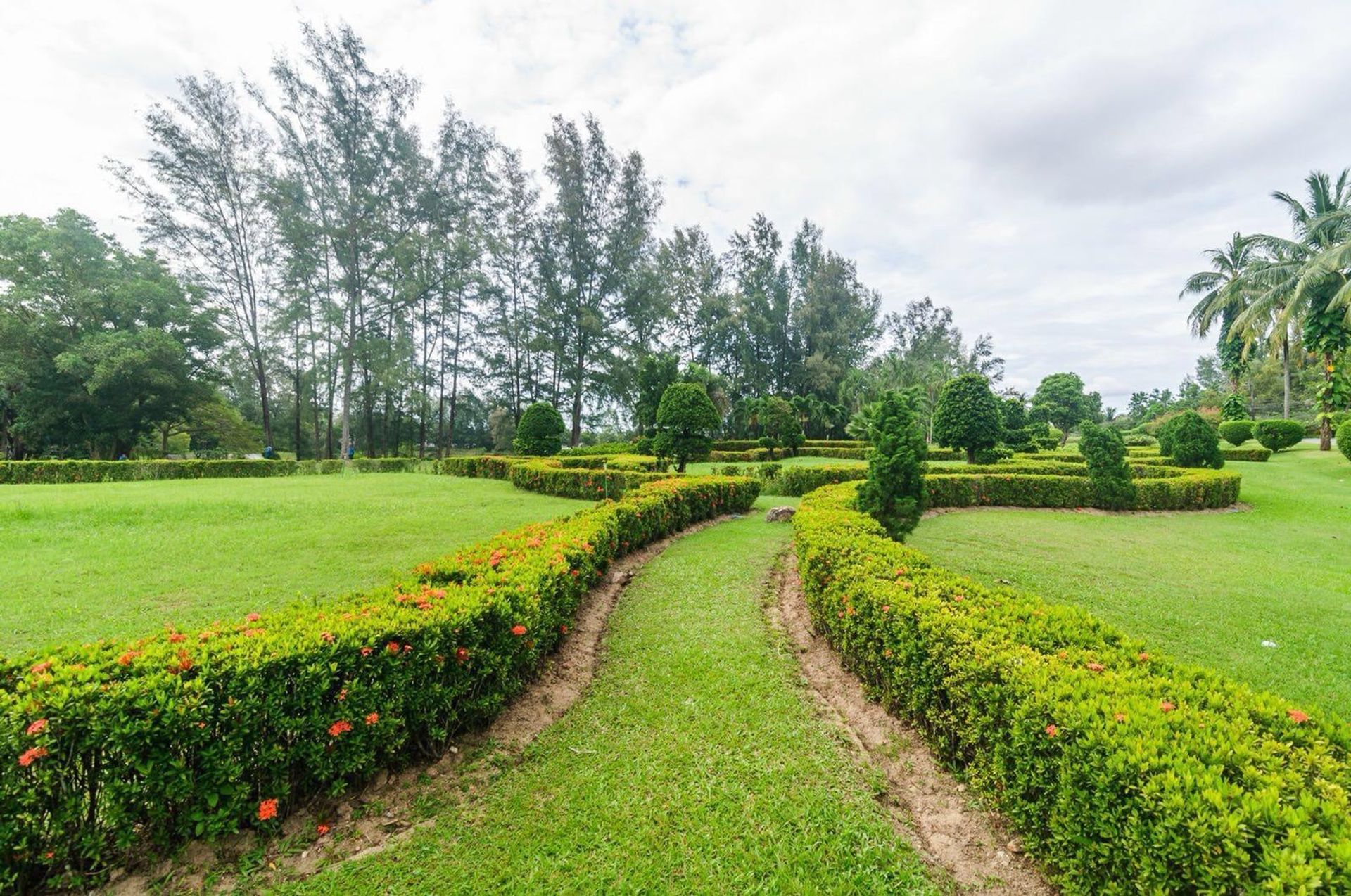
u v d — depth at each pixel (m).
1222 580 6.62
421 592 3.42
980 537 8.90
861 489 7.66
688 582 6.27
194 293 28.16
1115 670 2.58
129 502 9.16
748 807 2.68
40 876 2.07
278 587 5.58
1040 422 42.66
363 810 2.61
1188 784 1.72
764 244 39.94
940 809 2.69
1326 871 1.41
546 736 3.32
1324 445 19.52
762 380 39.09
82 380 25.06
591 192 33.00
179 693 2.18
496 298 32.59
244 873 2.23
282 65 24.89
